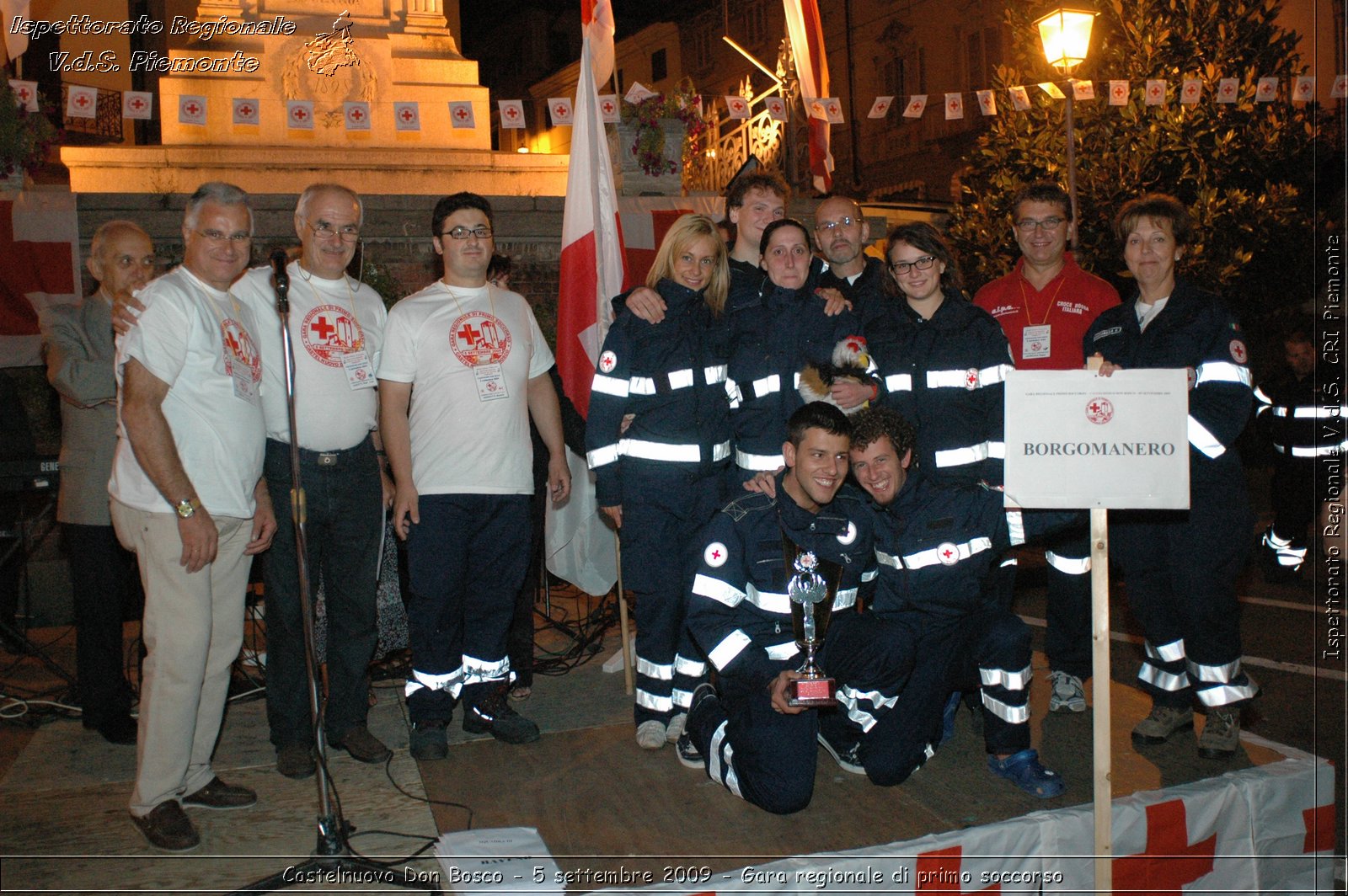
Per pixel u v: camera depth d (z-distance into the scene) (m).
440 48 10.69
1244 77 10.86
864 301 4.73
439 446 4.24
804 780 3.56
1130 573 4.27
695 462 4.35
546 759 4.20
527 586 5.06
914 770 3.97
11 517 6.30
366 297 4.29
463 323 4.28
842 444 3.69
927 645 3.92
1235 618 4.04
